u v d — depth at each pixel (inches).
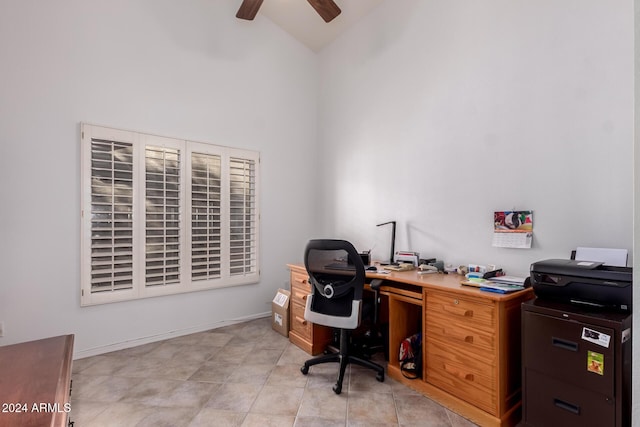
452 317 70.6
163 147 111.9
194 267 118.5
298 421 65.8
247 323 128.9
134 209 105.6
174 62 115.4
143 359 95.3
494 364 62.8
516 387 66.4
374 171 123.8
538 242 76.9
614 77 65.4
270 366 90.6
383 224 112.6
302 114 151.0
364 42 128.6
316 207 154.9
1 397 32.1
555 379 55.3
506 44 83.0
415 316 92.0
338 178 142.0
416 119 107.3
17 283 88.8
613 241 65.5
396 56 114.7
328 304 83.3
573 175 71.2
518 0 80.7
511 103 81.9
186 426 64.3
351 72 135.2
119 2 104.6
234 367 90.0
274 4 130.3
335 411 69.2
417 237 106.7
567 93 72.0
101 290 99.8
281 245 143.5
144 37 109.2
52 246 93.2
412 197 108.5
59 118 94.3
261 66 137.6
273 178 141.1
